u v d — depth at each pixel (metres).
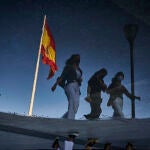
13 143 11.77
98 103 13.82
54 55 12.69
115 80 14.45
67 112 13.45
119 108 13.62
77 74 13.88
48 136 11.05
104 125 10.49
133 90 14.24
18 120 9.88
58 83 13.91
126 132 11.04
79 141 11.61
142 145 12.15
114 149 12.33
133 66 14.77
